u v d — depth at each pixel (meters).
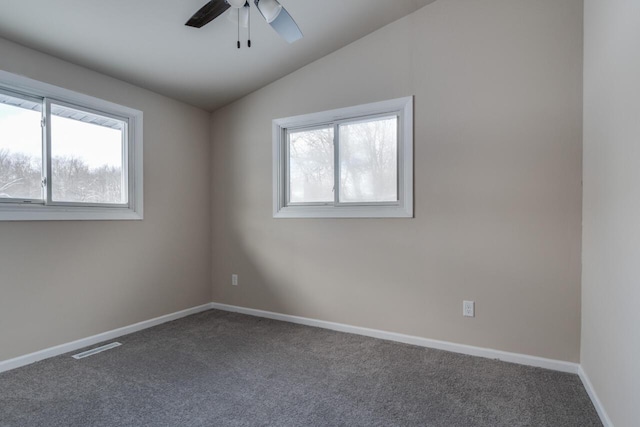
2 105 2.31
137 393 1.98
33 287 2.40
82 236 2.69
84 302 2.69
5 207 2.28
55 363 2.38
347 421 1.72
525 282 2.35
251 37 2.67
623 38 1.48
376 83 2.88
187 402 1.89
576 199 2.21
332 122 3.16
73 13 2.13
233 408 1.83
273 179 3.43
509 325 2.40
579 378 2.15
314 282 3.20
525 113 2.35
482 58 2.48
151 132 3.22
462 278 2.55
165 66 2.86
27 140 2.43
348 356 2.50
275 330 3.08
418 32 2.70
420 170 2.69
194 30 2.49
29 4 2.01
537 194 2.31
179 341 2.81
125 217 2.98
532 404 1.86
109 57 2.63
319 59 3.15
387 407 1.84
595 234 1.90
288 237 3.34
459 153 2.55
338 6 2.54
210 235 3.84
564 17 2.25
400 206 2.84
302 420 1.72
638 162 1.31
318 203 3.27
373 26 2.83
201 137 3.74
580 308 2.20
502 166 2.42
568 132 2.23
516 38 2.38
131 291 3.03
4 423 1.69
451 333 2.59
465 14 2.54
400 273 2.79
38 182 2.48
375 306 2.90
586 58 2.11
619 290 1.50
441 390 2.01
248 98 3.59
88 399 1.92
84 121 2.77
